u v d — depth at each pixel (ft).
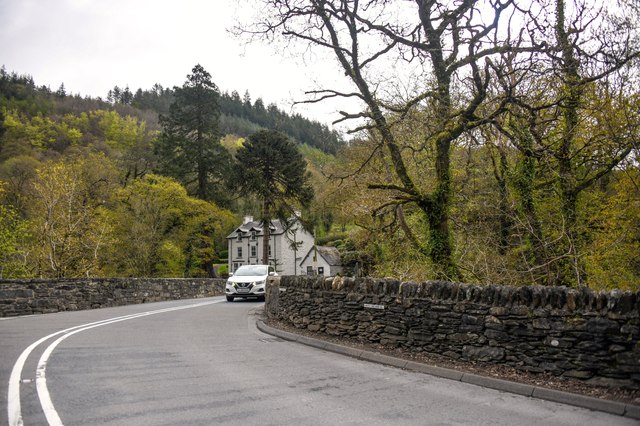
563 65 35.78
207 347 32.30
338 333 36.04
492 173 51.98
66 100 316.19
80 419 16.39
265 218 128.98
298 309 41.75
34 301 54.13
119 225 120.78
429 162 54.75
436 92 39.34
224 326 43.86
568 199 43.78
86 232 86.38
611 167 41.96
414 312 30.17
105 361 26.22
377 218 63.46
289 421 17.03
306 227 131.64
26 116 231.30
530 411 19.04
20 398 18.60
